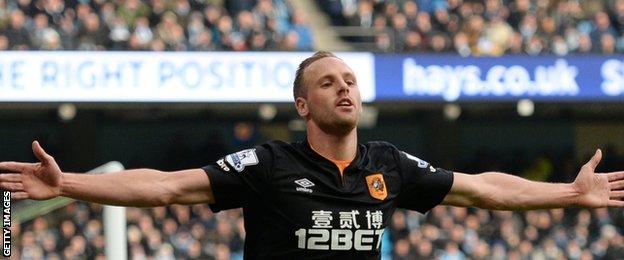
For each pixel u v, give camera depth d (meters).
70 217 24.92
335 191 8.52
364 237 8.51
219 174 8.53
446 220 34.81
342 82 8.59
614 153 44.75
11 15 33.88
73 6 35.03
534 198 9.05
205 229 33.12
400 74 36.22
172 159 42.59
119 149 42.84
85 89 34.09
